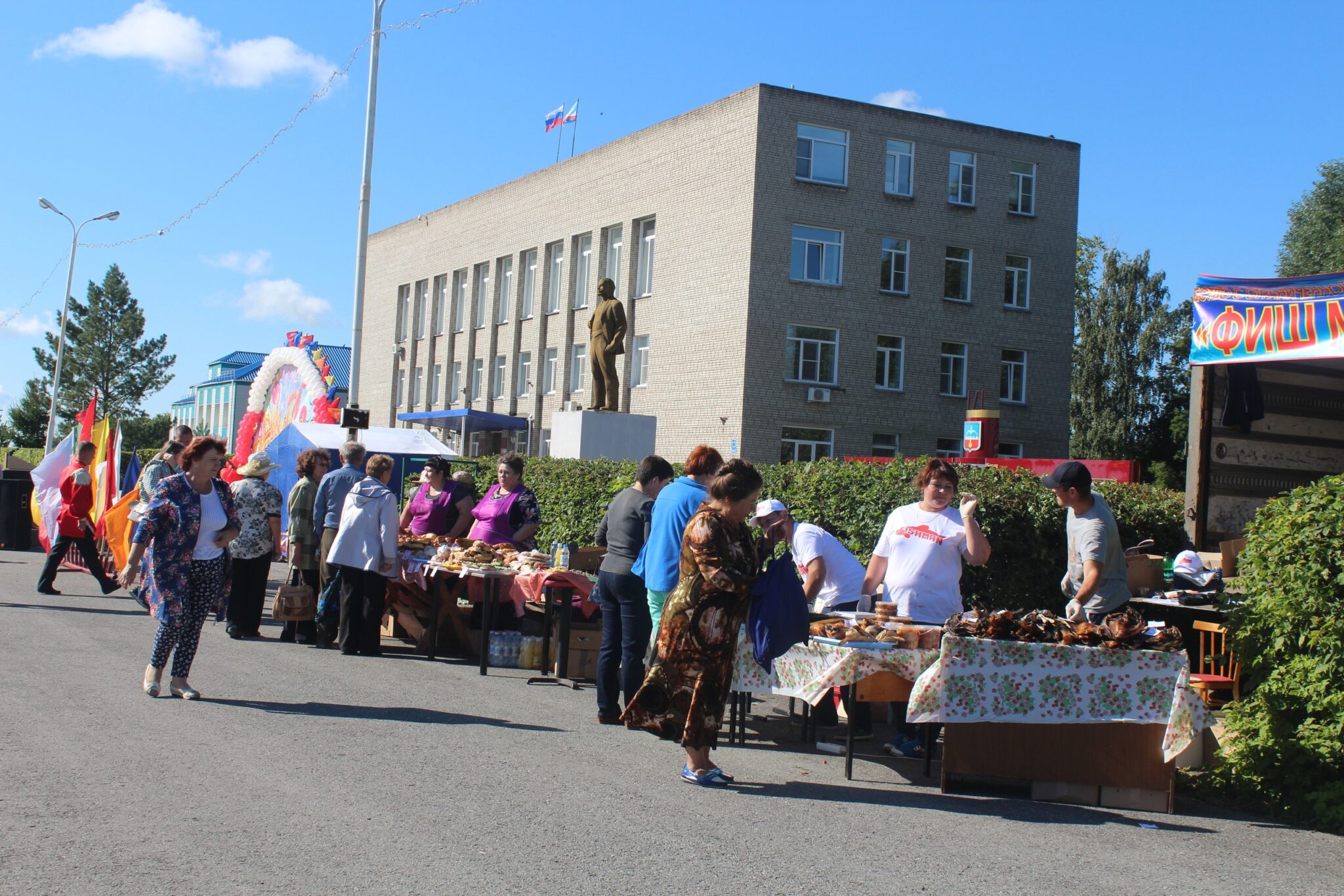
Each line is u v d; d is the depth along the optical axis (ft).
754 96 108.78
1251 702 23.40
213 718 25.04
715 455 25.76
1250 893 16.46
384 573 36.55
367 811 18.35
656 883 15.57
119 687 28.02
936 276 117.19
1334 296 33.35
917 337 116.06
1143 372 169.17
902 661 22.74
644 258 124.67
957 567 25.48
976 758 21.81
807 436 111.04
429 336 168.55
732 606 21.36
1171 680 21.33
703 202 114.52
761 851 17.25
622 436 85.15
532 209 144.05
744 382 107.76
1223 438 39.73
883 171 114.62
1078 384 170.71
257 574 39.32
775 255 109.40
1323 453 42.24
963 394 118.52
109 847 15.98
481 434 153.79
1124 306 168.14
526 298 146.61
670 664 21.29
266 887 14.66
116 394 300.61
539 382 140.97
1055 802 21.57
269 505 39.24
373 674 32.68
